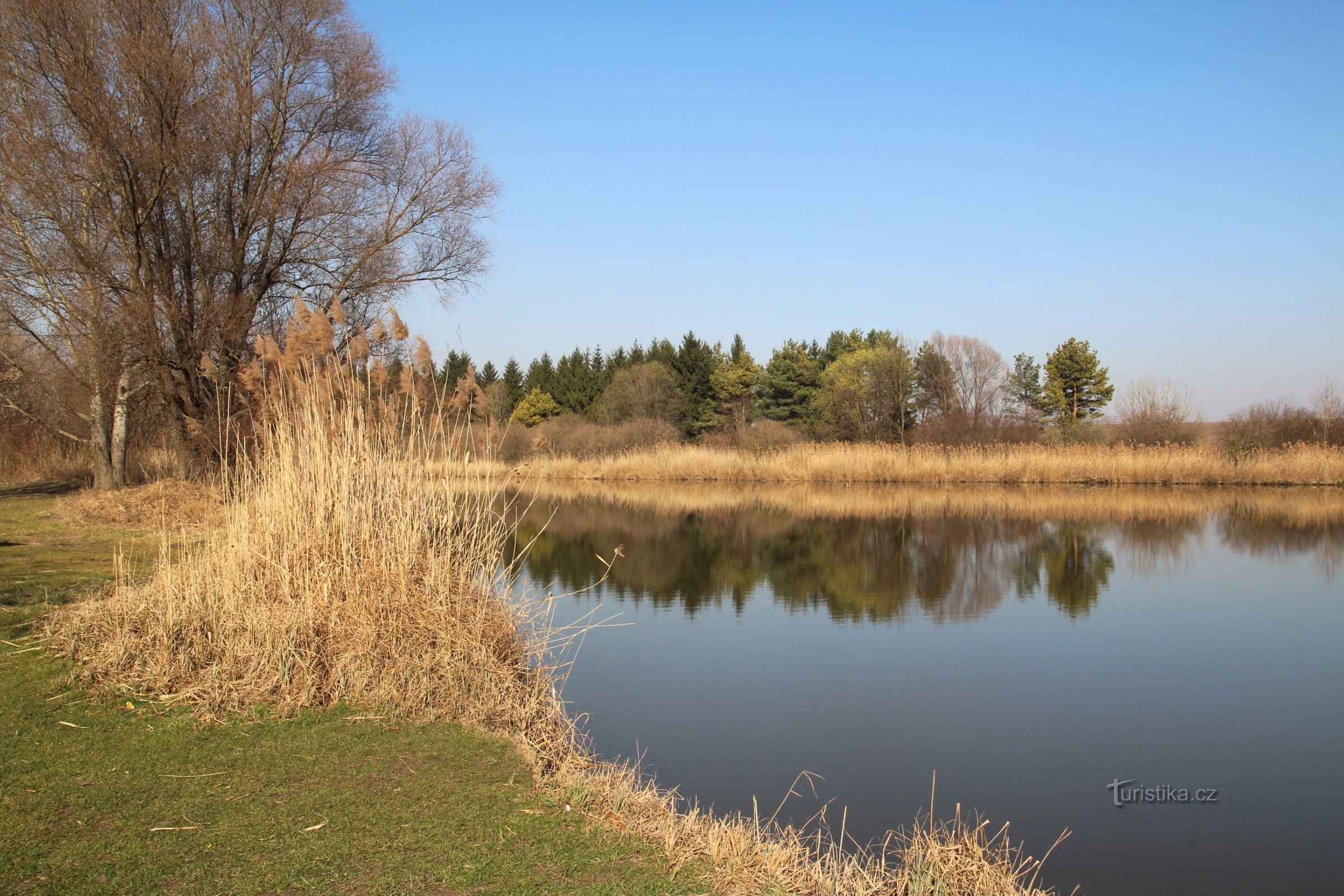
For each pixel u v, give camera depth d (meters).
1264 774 6.26
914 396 44.94
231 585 6.42
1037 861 4.91
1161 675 8.70
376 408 8.15
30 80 15.50
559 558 15.85
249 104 17.14
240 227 17.86
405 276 20.64
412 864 3.57
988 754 6.58
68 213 15.98
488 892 3.37
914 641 10.02
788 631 10.49
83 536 12.87
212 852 3.59
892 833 5.15
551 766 5.07
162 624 6.08
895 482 33.50
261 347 8.38
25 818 3.82
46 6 14.72
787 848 4.36
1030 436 36.94
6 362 20.42
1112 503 26.06
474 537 7.57
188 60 16.28
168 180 16.11
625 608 11.79
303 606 6.28
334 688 5.79
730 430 45.75
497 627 6.82
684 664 8.97
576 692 8.02
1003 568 15.04
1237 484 31.38
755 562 15.56
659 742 6.74
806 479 34.12
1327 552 16.70
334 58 18.47
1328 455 30.92
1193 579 14.10
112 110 15.28
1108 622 11.07
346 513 7.01
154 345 15.95
